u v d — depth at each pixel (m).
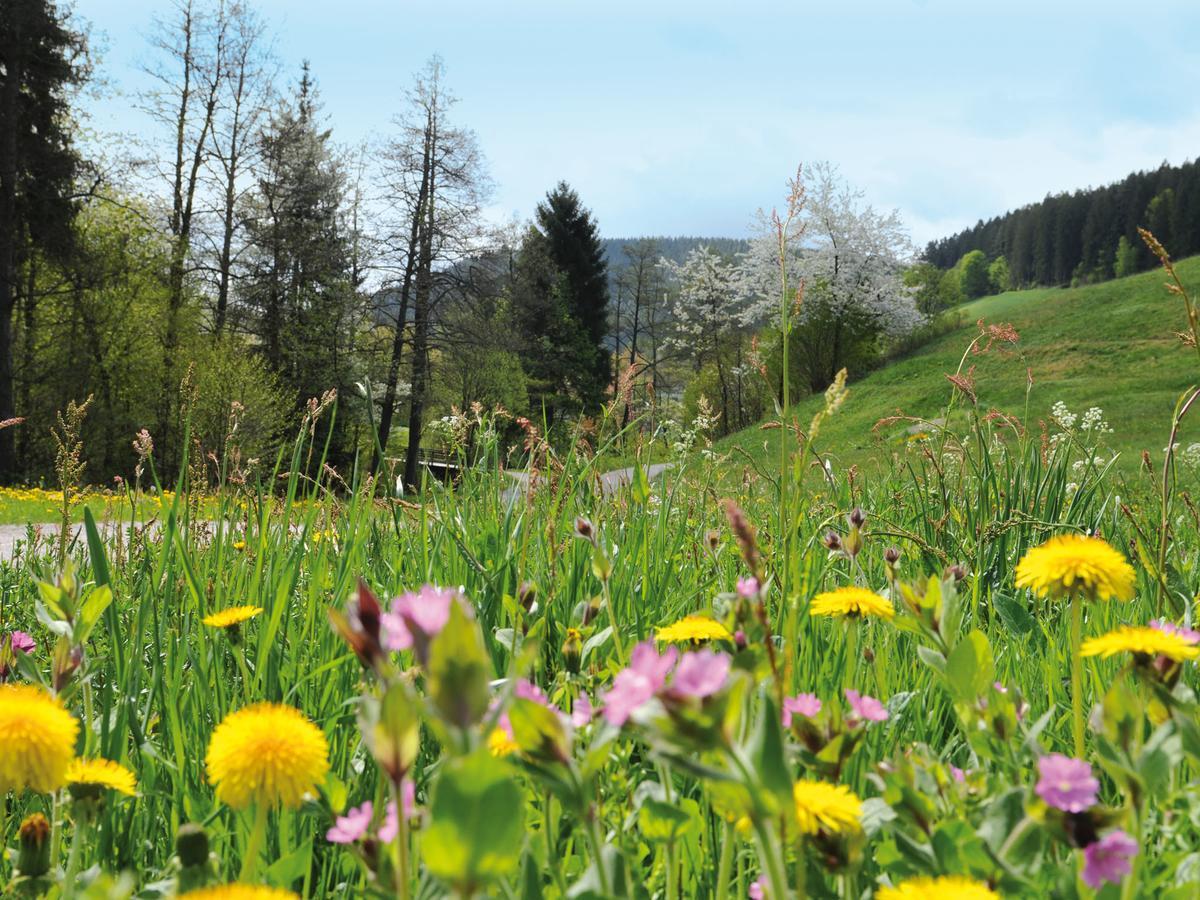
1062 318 45.28
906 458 4.65
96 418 26.72
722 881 0.84
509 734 0.65
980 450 3.96
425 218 33.06
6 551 6.01
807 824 0.74
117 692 1.67
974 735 1.06
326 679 1.88
